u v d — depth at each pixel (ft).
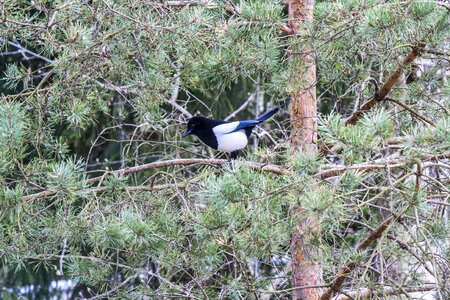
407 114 42.04
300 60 35.78
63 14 37.09
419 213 33.47
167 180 40.22
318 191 28.71
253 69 37.81
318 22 35.01
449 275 31.50
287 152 32.42
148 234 33.01
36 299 71.31
